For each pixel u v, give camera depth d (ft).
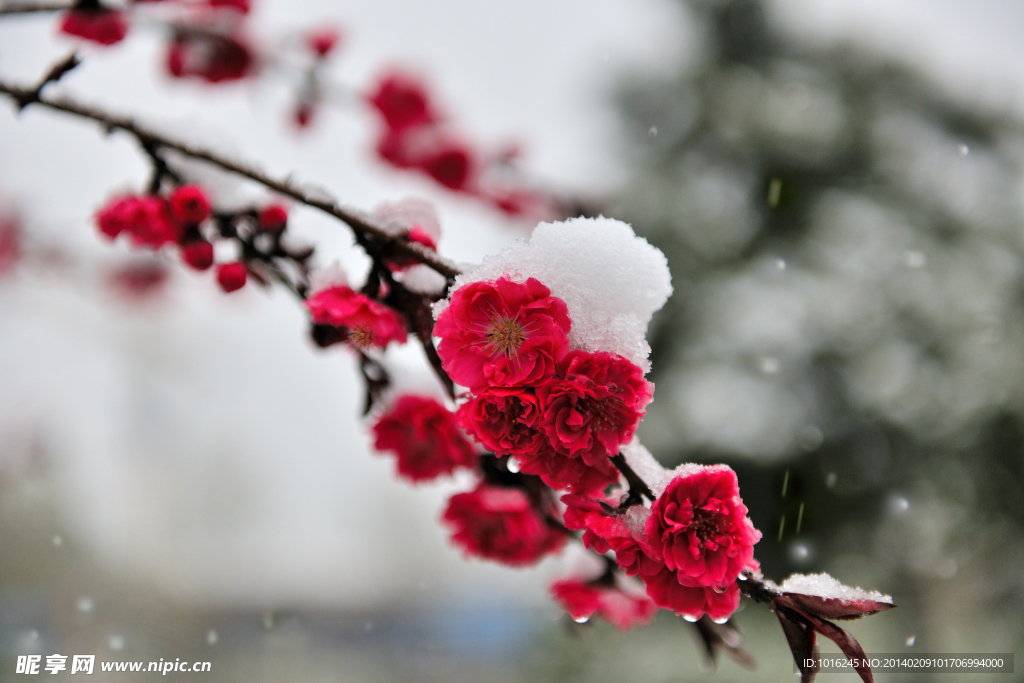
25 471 19.13
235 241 4.56
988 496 21.70
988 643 21.44
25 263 14.55
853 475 21.88
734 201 26.23
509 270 3.37
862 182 25.94
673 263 25.00
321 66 8.95
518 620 31.55
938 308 23.40
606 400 3.06
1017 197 25.62
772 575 21.31
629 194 26.22
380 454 4.95
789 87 27.48
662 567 3.20
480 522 4.97
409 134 11.35
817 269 24.38
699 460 22.63
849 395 22.52
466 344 3.20
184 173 4.70
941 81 27.71
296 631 34.06
